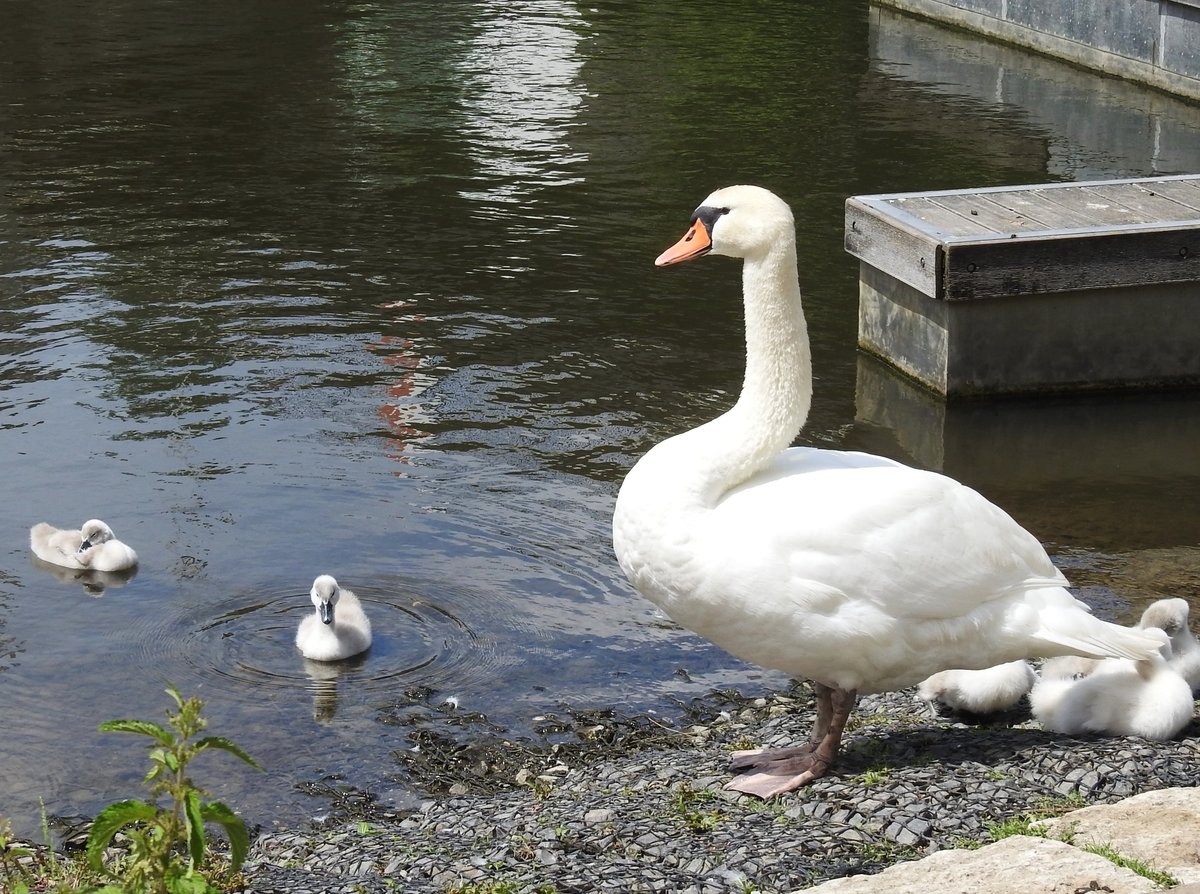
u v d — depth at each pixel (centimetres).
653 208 1742
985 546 598
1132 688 655
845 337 1403
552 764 716
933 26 2825
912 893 456
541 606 890
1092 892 445
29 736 742
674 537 594
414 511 1017
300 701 779
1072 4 2488
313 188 1789
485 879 546
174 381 1238
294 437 1138
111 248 1562
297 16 2755
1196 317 1275
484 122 2100
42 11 2736
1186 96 2269
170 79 2286
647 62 2498
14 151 1898
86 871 590
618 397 1230
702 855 545
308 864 604
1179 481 1112
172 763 377
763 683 805
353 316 1397
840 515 582
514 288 1485
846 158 1958
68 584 912
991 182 1839
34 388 1216
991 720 712
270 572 930
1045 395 1273
